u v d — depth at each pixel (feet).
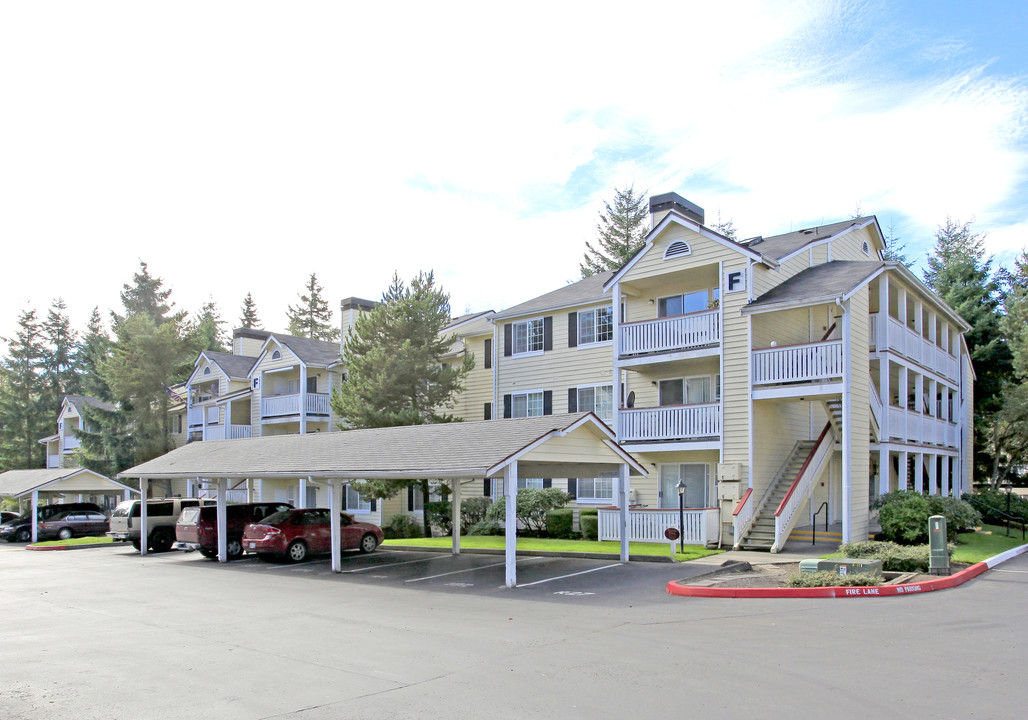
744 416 74.74
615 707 23.85
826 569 50.16
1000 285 154.51
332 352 140.15
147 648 35.50
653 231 82.99
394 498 117.80
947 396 102.42
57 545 108.17
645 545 76.54
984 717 21.93
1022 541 77.71
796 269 82.23
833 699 23.88
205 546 84.48
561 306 99.86
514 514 55.06
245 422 150.51
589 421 61.36
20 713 25.11
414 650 33.50
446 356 115.55
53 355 231.50
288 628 40.06
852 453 69.51
